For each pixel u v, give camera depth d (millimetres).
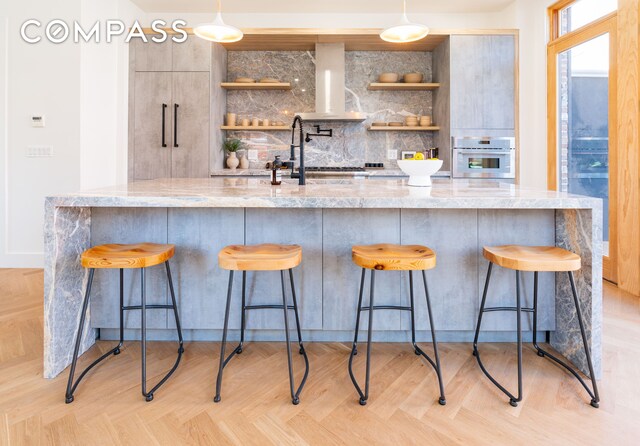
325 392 1732
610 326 2439
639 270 3033
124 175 4395
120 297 2072
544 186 4324
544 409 1610
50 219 1806
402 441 1427
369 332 1658
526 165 4457
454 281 2125
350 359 1887
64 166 3842
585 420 1540
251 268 1602
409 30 2916
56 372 1861
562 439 1435
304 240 2117
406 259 1635
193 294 2150
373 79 5000
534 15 4387
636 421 1533
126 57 4344
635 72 3047
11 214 3881
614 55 3404
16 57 3812
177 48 4336
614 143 3406
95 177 4047
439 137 4746
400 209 2105
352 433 1469
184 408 1617
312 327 2146
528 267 1609
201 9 4688
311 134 4984
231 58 4965
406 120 4801
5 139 3850
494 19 4785
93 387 1766
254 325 2160
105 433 1463
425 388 1767
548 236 2115
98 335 2252
